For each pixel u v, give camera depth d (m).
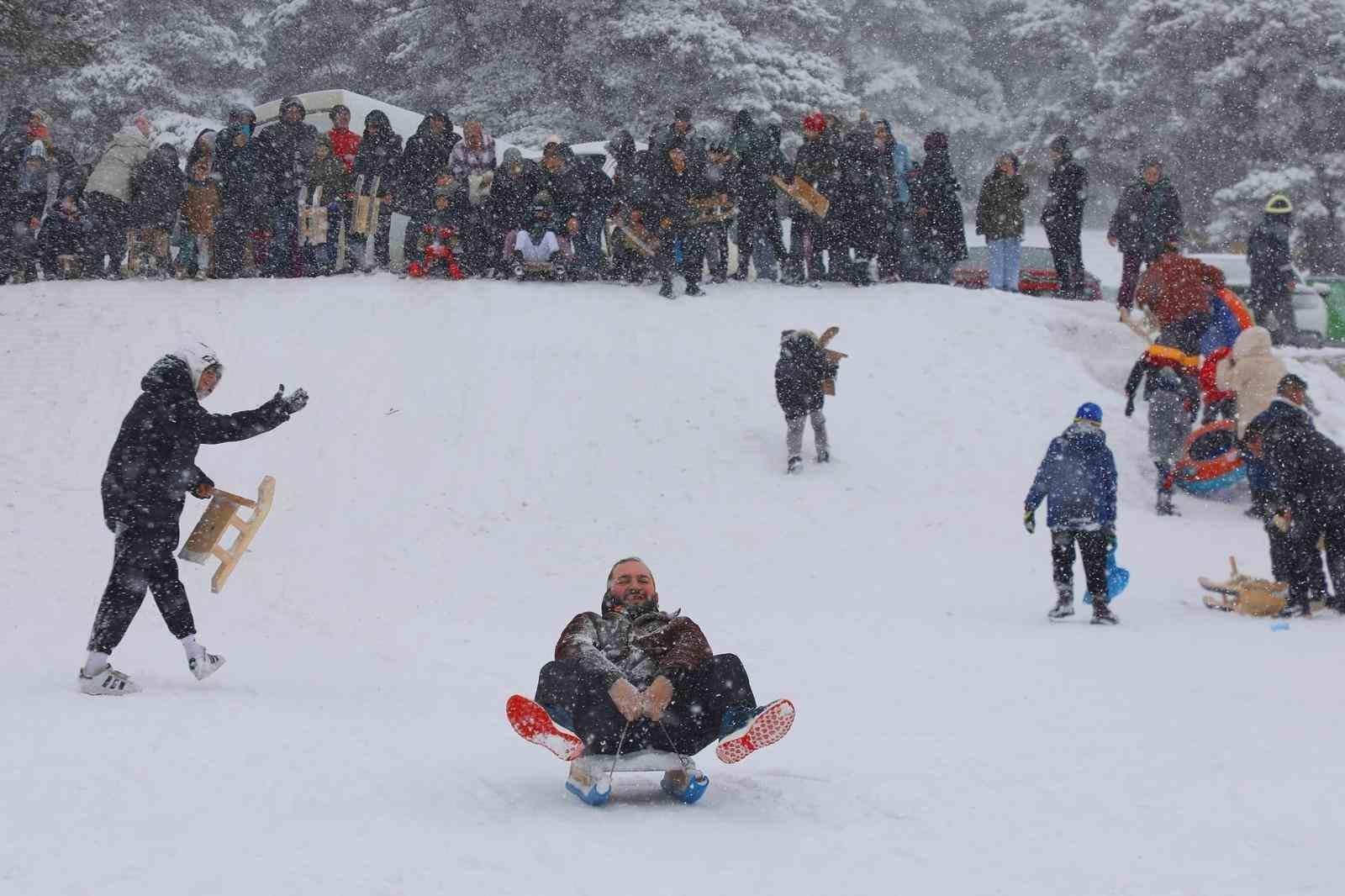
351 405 16.27
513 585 12.62
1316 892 3.75
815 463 15.77
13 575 11.96
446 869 3.96
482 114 43.22
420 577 12.76
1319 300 24.27
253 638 10.13
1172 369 16.25
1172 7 49.44
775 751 6.16
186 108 45.03
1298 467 11.03
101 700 6.98
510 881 3.87
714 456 15.82
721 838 4.46
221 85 47.97
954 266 22.81
